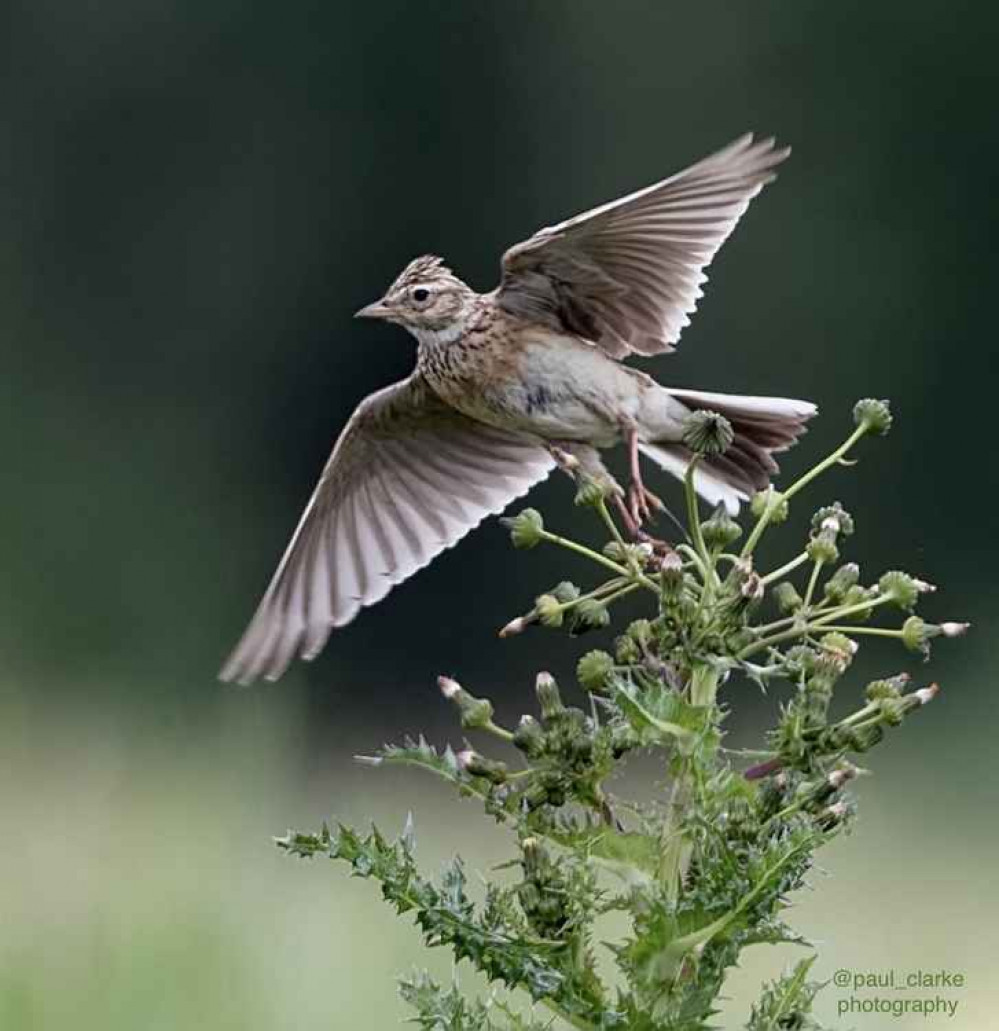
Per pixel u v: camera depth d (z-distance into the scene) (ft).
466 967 23.90
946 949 28.37
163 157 87.71
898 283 82.12
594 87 87.92
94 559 75.72
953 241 82.84
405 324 21.13
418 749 13.43
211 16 88.28
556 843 13.39
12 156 87.66
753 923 12.94
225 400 84.53
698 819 13.02
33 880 27.43
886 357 80.89
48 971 23.27
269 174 87.66
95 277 86.43
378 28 87.97
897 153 84.07
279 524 80.79
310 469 83.41
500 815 13.41
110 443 81.92
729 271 81.61
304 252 86.99
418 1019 13.28
